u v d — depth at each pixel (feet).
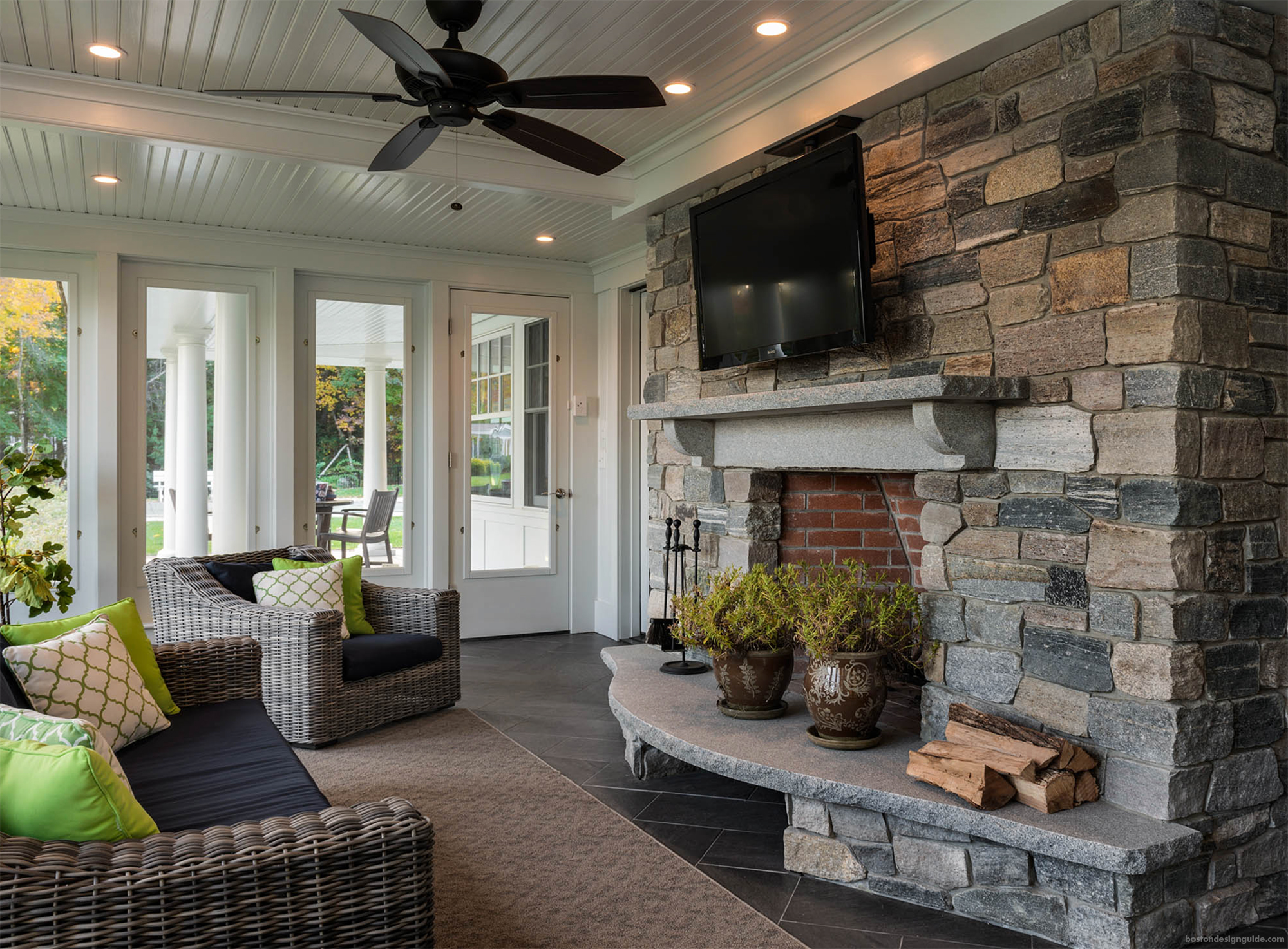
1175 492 7.64
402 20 10.01
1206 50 7.91
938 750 8.69
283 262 18.54
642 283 19.94
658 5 9.69
